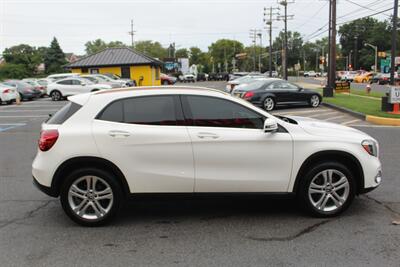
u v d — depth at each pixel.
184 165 5.33
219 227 5.36
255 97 20.36
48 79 39.28
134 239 5.02
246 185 5.42
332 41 29.92
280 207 6.09
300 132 5.52
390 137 12.23
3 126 16.52
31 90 32.91
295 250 4.65
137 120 5.38
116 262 4.43
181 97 5.46
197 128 5.36
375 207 6.02
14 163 9.43
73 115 5.39
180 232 5.22
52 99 32.94
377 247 4.70
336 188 5.57
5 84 32.41
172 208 6.11
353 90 36.91
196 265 4.33
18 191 7.16
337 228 5.26
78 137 5.26
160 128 5.34
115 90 5.56
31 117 20.02
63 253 4.67
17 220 5.74
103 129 5.29
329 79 30.72
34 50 109.75
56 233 5.25
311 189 5.53
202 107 5.45
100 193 5.37
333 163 5.51
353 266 4.27
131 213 5.93
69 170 5.38
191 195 5.41
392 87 17.30
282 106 22.41
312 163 5.55
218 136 5.33
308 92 21.59
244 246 4.77
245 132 5.39
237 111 5.47
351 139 5.57
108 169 5.36
